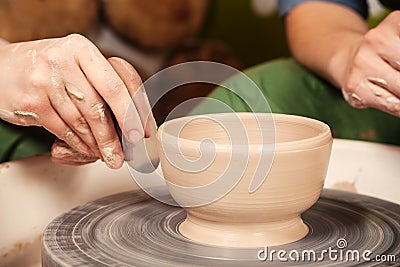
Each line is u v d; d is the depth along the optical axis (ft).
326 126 2.75
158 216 2.94
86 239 2.65
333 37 4.57
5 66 2.98
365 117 4.87
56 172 3.51
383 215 2.96
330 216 2.96
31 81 2.83
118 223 2.84
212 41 9.91
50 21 8.19
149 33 9.16
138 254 2.49
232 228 2.59
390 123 4.89
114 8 8.75
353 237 2.69
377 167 3.81
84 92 2.73
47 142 4.36
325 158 2.60
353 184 3.88
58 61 2.77
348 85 3.61
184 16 9.40
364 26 4.95
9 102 2.99
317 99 4.81
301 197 2.53
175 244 2.60
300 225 2.73
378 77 3.43
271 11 9.95
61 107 2.82
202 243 2.60
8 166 3.34
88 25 8.57
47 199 3.48
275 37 10.09
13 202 3.35
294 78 4.85
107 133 2.78
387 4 4.71
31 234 3.43
